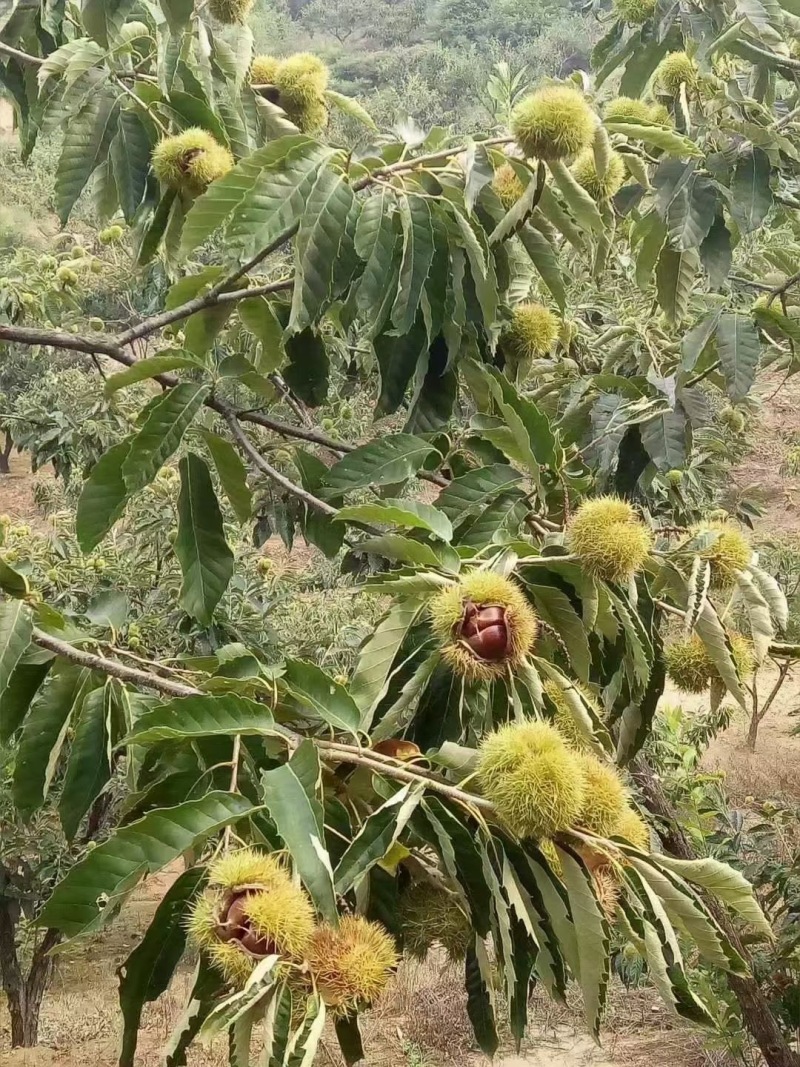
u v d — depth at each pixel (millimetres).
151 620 5227
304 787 1235
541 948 1335
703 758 9047
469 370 2281
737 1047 5008
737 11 3166
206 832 1228
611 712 1963
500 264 2305
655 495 3598
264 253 2064
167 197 2424
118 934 8266
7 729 1897
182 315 2207
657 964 1226
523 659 1488
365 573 3473
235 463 2186
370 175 2012
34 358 6660
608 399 2691
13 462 14320
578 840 1311
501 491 2021
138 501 5461
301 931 1103
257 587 6074
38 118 3266
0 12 2740
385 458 2180
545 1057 6336
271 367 2271
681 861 1270
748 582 1813
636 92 3781
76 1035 6988
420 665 1581
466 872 1336
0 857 5926
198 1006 1232
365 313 2129
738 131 3338
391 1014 6949
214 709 1358
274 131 2775
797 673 11016
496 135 2354
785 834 5691
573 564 1692
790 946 4324
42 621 1813
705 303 3693
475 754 1340
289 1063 1060
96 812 6172
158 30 2572
